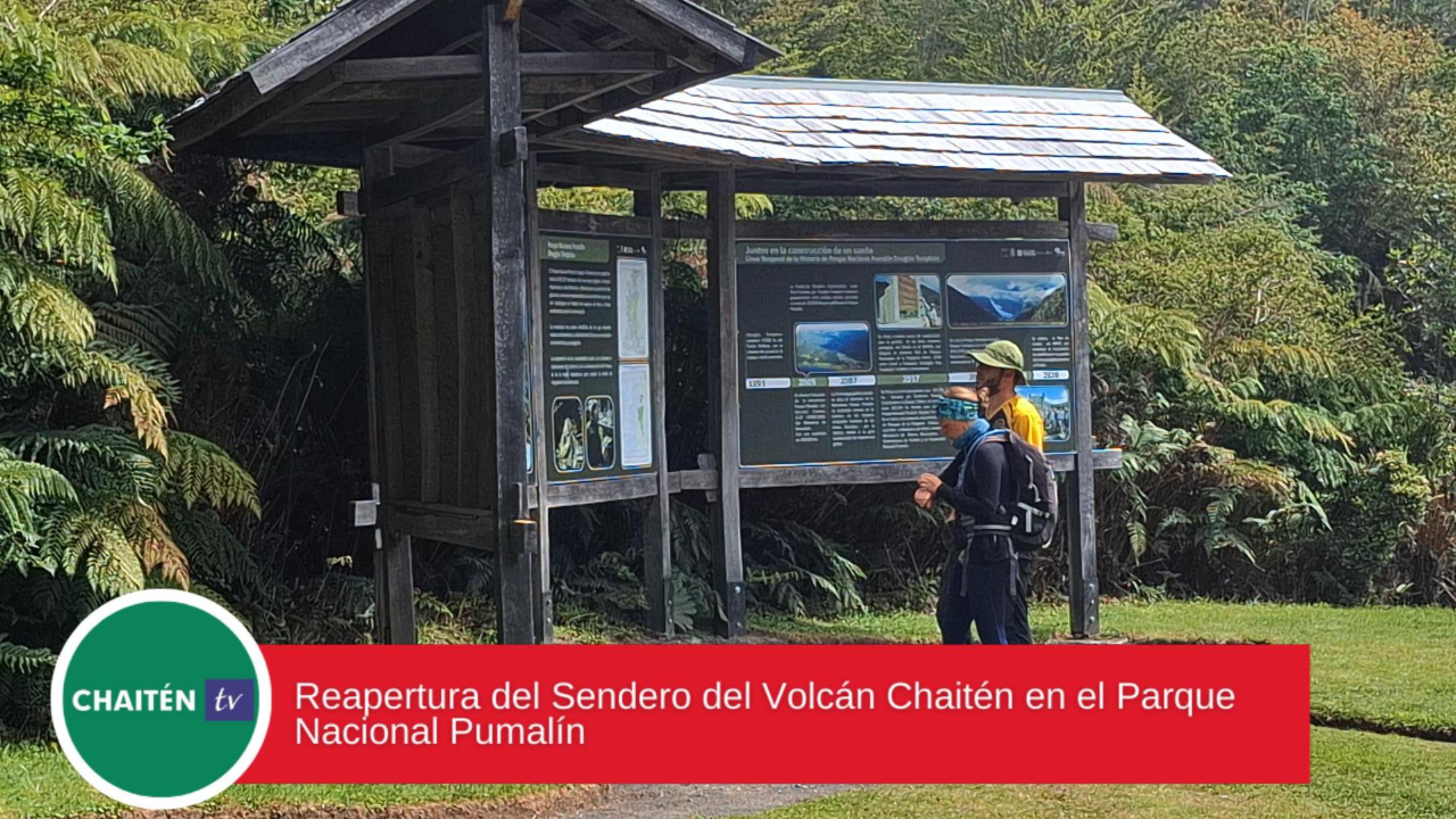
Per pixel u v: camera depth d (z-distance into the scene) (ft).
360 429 32.45
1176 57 71.67
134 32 28.53
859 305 32.99
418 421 26.50
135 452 23.20
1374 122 73.31
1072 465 33.65
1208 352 44.42
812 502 37.88
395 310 27.14
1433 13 97.40
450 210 24.77
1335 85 72.02
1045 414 33.55
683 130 29.73
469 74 22.49
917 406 33.32
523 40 24.89
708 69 24.16
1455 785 20.25
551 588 32.99
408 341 26.78
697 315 37.06
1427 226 67.10
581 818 19.65
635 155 29.09
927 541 38.75
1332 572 41.16
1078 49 70.03
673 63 23.79
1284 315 48.57
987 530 24.35
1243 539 39.78
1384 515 40.16
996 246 33.81
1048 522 24.66
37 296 21.75
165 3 31.68
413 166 27.91
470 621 31.14
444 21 23.53
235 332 30.12
